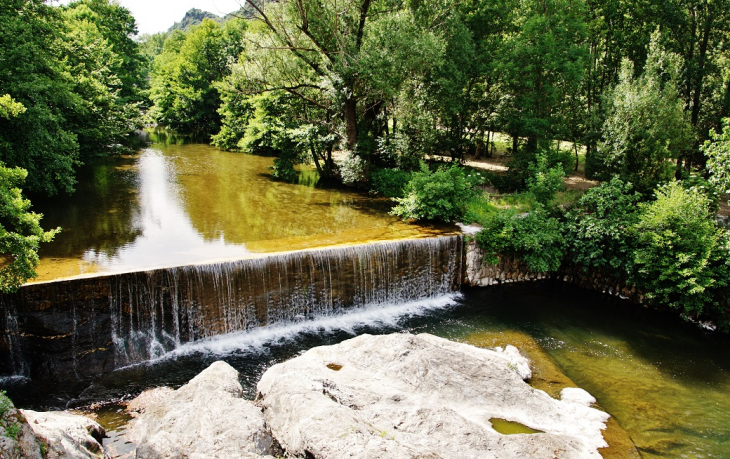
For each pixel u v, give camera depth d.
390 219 18.58
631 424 9.61
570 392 10.51
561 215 18.19
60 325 10.88
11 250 9.69
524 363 11.55
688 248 14.65
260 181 25.11
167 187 22.50
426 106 24.33
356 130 24.08
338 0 21.62
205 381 9.19
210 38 50.16
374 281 15.01
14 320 10.47
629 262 15.72
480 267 16.94
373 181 23.98
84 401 10.07
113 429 9.02
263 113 26.66
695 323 14.66
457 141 26.33
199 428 7.41
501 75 24.80
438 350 10.20
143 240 14.62
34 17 19.08
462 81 24.03
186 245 14.31
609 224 16.38
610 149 21.45
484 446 7.48
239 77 24.59
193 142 41.19
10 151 14.73
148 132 48.28
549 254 16.89
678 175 24.25
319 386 8.60
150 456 6.93
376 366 10.14
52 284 10.66
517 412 9.07
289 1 22.05
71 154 17.55
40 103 15.72
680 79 23.62
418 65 21.69
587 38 27.92
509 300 16.00
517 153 24.05
